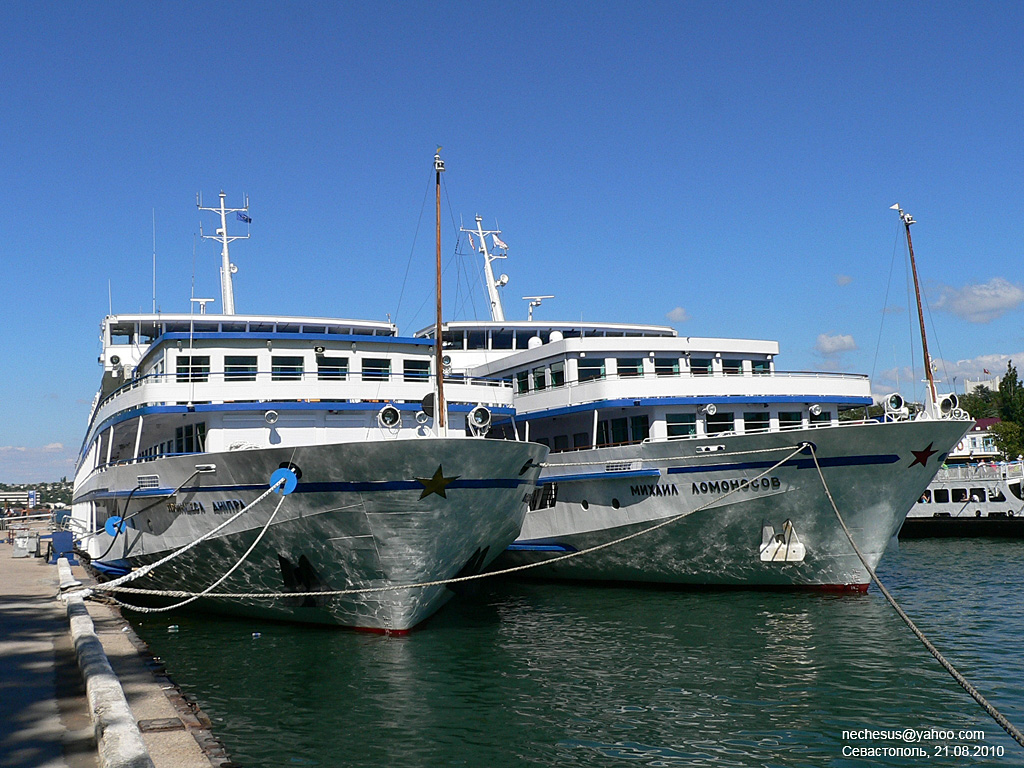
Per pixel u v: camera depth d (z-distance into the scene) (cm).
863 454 2269
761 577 2522
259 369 2317
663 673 1652
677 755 1245
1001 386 7294
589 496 2773
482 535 2030
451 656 1788
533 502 2973
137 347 3291
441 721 1384
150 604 2455
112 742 797
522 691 1539
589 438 3017
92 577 2744
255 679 1623
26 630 1645
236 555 2045
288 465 1847
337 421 2311
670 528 2567
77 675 1255
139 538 2330
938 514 4669
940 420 2220
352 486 1808
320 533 1889
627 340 2917
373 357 2439
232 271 3638
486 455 1872
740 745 1279
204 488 2033
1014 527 4338
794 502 2362
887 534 2378
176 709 1162
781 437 2331
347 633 2002
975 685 1537
